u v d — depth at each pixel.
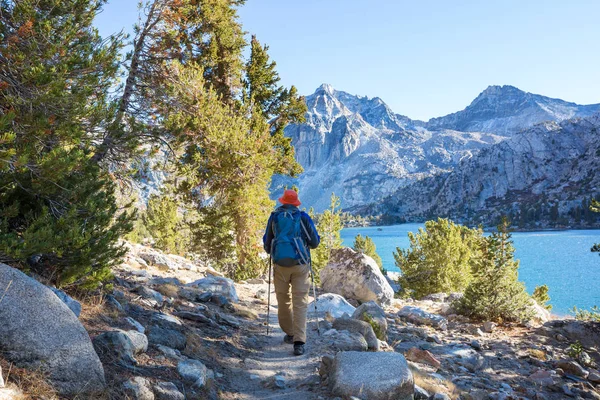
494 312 12.55
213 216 22.02
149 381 3.89
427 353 7.62
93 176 6.22
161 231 25.53
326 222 29.95
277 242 6.25
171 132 13.02
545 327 11.68
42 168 4.96
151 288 8.48
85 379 3.37
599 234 184.75
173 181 20.16
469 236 26.44
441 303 15.83
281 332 7.97
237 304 9.95
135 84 13.30
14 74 5.55
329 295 10.96
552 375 8.07
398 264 23.84
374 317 8.52
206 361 5.41
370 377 4.61
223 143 18.88
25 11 6.00
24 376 3.07
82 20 7.19
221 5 22.31
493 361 8.77
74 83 6.29
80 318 4.91
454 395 5.69
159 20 13.74
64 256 5.42
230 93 27.09
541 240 157.62
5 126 4.58
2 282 3.46
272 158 24.81
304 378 5.32
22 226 5.67
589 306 43.12
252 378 5.31
